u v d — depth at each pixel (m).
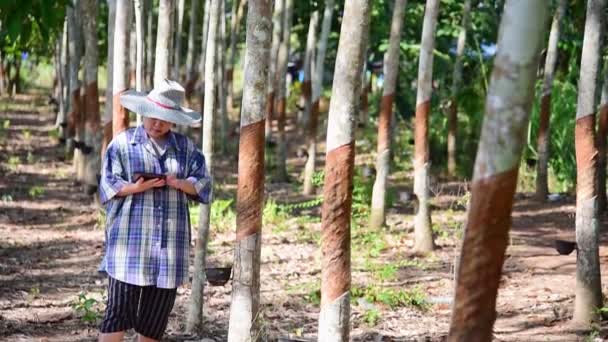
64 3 10.84
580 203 8.76
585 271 8.78
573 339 8.41
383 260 12.23
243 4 27.09
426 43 12.70
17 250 12.46
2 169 21.25
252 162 6.86
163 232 6.32
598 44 8.52
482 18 22.70
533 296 10.21
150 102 6.29
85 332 8.41
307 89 24.89
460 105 21.58
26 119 34.34
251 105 6.79
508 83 3.75
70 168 22.08
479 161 3.84
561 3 16.88
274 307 9.60
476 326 3.90
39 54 33.69
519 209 16.89
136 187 6.22
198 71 29.69
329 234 6.21
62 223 14.80
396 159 22.94
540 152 17.59
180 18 23.64
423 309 9.66
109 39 14.23
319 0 23.02
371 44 22.84
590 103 8.58
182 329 8.64
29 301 9.60
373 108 29.23
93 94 16.36
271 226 14.60
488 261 3.86
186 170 6.42
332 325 6.26
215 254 12.44
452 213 15.71
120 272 6.27
